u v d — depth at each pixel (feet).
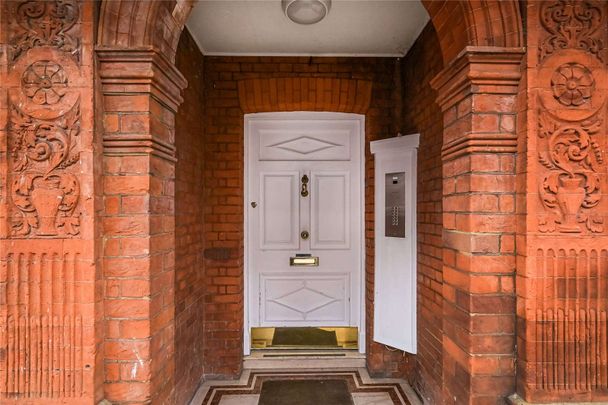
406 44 9.39
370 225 10.07
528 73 4.69
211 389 9.32
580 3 4.77
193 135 9.02
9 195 4.54
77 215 4.57
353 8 7.79
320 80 9.86
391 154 9.47
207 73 9.86
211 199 9.88
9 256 4.55
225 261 9.89
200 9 7.81
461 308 5.16
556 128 4.72
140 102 4.76
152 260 4.86
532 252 4.66
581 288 4.70
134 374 4.74
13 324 4.56
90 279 4.54
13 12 4.59
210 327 9.84
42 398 4.56
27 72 4.58
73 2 4.63
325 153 10.99
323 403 8.72
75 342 4.54
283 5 7.35
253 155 10.94
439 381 7.64
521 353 4.76
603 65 4.76
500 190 4.88
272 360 10.65
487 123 4.87
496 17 4.81
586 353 4.71
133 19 4.72
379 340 9.71
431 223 8.09
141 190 4.75
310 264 10.98
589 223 4.72
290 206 11.00
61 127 4.57
